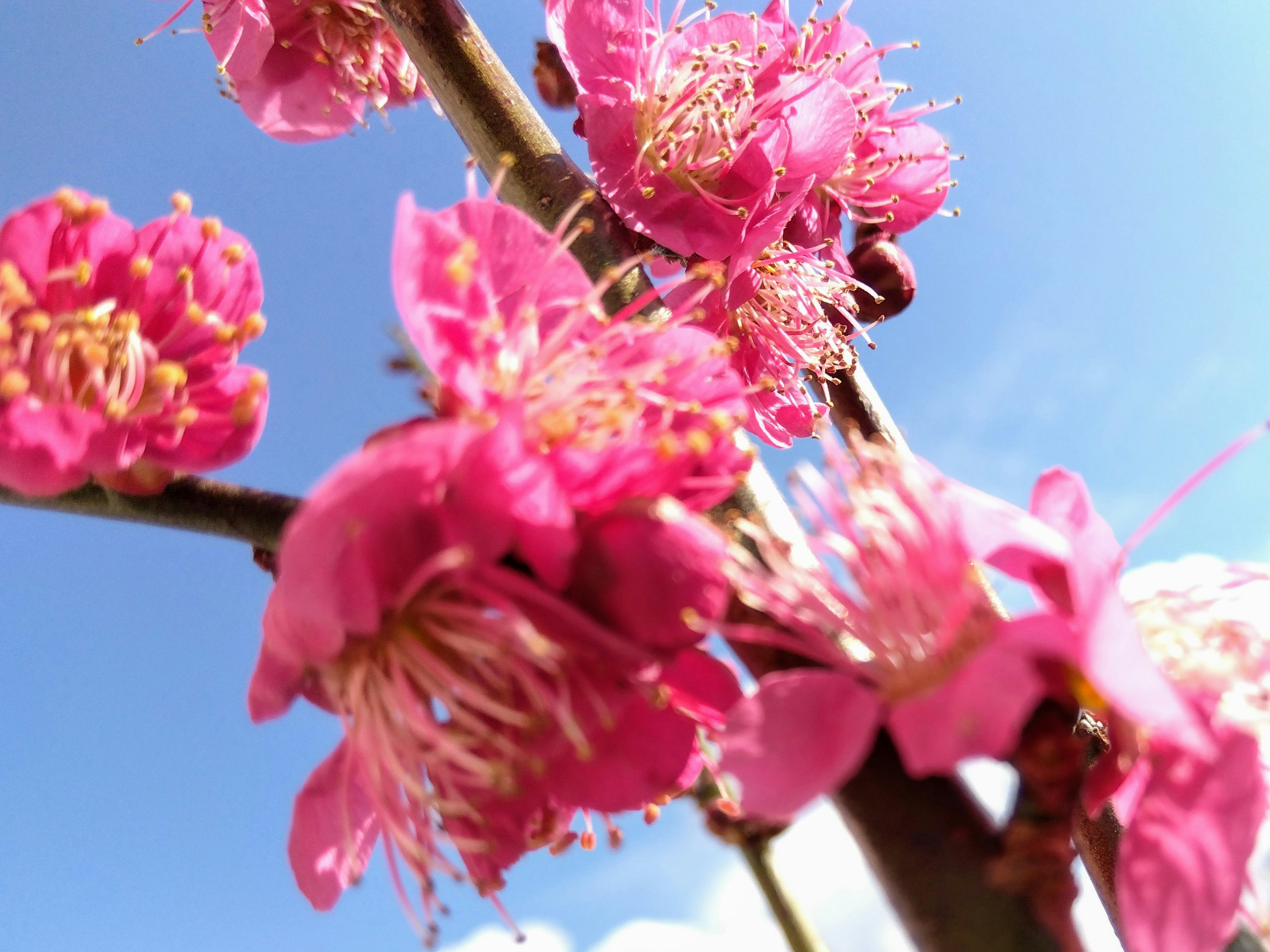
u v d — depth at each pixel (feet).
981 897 0.21
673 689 0.24
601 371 0.25
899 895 0.22
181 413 0.29
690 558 0.22
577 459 0.22
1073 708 0.21
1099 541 0.23
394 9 0.40
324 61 0.52
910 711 0.20
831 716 0.21
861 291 0.47
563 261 0.26
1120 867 0.20
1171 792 0.21
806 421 0.43
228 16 0.49
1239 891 0.20
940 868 0.21
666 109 0.38
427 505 0.21
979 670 0.20
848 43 0.46
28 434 0.27
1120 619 0.19
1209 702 0.22
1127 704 0.19
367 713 0.24
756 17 0.40
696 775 0.25
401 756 0.24
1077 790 0.21
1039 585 0.22
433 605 0.23
